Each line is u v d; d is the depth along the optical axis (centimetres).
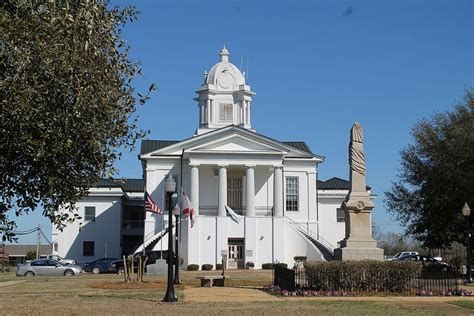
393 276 2306
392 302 1966
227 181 6469
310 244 5734
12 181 1205
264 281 3275
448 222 4250
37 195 1239
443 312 1680
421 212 4469
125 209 7231
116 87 1301
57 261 4781
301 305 1856
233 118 7181
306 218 6481
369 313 1625
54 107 1127
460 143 3862
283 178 6353
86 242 6856
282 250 5766
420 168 4275
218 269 5578
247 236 5747
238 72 7294
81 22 1173
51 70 1115
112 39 1286
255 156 6078
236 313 1617
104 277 4106
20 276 4525
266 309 1730
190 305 1884
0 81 1082
